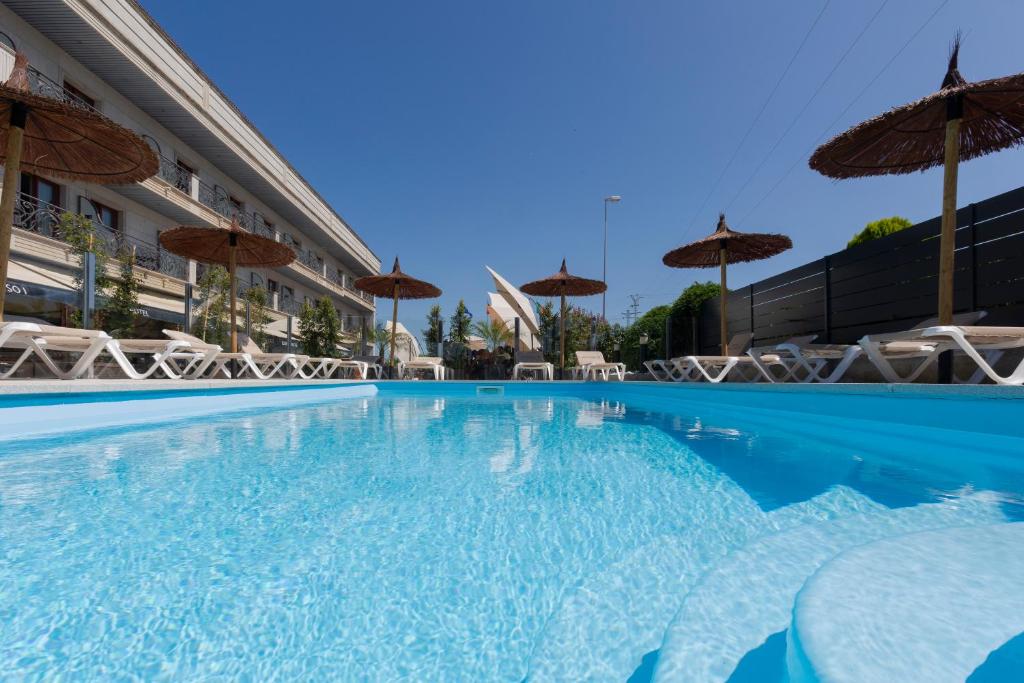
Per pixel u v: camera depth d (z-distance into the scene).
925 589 0.86
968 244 6.36
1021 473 2.53
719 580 1.16
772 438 3.77
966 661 0.65
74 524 1.71
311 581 1.30
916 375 5.58
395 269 13.88
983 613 0.77
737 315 12.62
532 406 7.14
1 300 4.57
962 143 5.47
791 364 7.64
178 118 13.48
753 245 9.29
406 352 27.36
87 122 4.97
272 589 1.26
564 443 3.52
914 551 1.06
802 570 1.23
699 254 10.16
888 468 2.64
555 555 1.47
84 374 6.21
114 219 12.45
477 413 5.96
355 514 1.84
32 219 9.38
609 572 1.36
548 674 0.93
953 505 1.91
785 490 2.18
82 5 9.77
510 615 1.14
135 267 11.38
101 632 1.06
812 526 1.66
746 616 1.00
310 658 0.98
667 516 1.82
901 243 7.52
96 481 2.30
